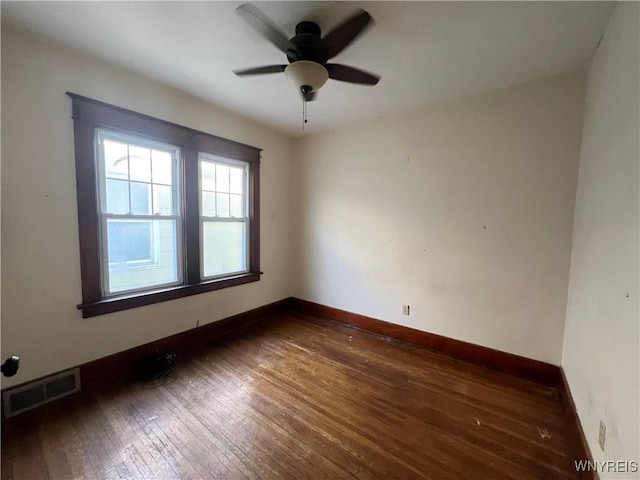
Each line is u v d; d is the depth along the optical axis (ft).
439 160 8.99
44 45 6.07
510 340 7.99
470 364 8.48
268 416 6.03
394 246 10.09
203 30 5.71
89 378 7.02
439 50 6.17
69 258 6.64
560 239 7.20
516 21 5.24
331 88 7.95
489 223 8.20
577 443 5.14
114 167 7.46
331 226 11.80
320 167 12.00
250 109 9.67
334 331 10.83
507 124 7.80
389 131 10.04
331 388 7.12
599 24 5.19
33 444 5.14
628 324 3.56
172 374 7.62
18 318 5.99
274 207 12.25
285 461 4.91
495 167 8.04
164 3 4.96
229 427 5.68
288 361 8.45
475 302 8.53
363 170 10.76
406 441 5.42
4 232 5.77
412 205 9.62
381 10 5.01
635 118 3.69
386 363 8.45
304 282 12.87
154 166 8.31
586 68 6.68
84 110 6.65
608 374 4.10
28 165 5.99
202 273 9.75
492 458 5.05
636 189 3.54
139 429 5.57
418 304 9.64
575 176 6.95
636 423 3.20
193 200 9.12
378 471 4.75
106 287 7.42
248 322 11.37
